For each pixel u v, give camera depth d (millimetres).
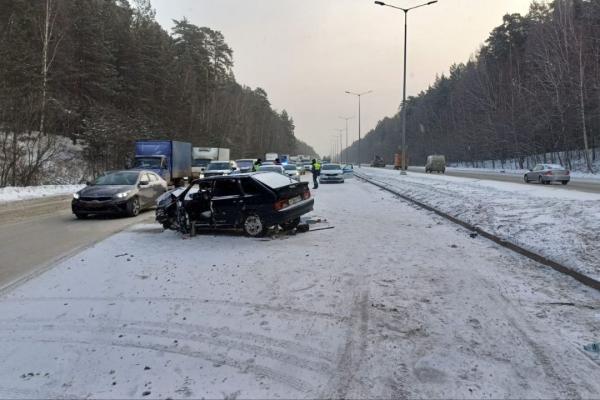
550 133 51938
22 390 3551
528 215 10359
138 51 52719
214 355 4062
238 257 7930
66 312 5234
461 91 86062
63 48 42812
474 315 4879
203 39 74875
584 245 7141
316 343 4250
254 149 114188
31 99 28031
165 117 58125
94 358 4070
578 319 4719
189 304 5414
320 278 6438
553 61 46750
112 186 14156
